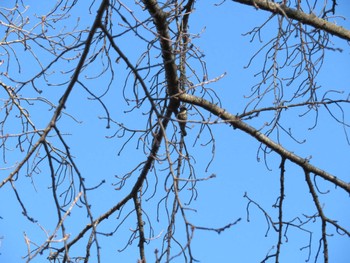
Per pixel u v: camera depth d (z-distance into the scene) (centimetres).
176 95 887
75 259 942
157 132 969
